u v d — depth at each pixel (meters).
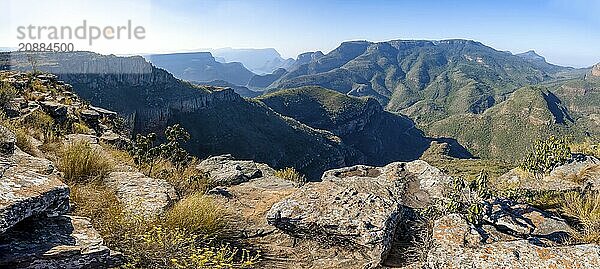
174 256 4.48
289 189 9.17
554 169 9.43
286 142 129.62
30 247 3.76
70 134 13.70
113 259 4.18
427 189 8.48
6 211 3.61
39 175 4.54
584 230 5.71
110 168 8.14
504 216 5.91
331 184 7.21
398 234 6.20
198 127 112.19
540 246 4.74
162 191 6.86
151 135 11.54
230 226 6.48
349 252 5.76
